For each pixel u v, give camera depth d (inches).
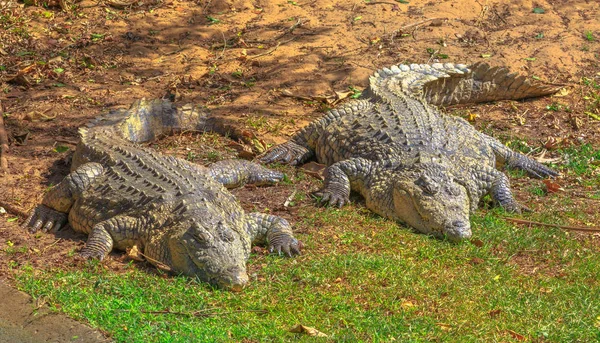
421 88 680.4
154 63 768.3
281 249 477.1
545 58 794.2
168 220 471.2
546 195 572.4
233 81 740.0
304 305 420.5
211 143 645.3
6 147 610.2
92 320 405.7
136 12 847.7
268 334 393.7
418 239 503.8
